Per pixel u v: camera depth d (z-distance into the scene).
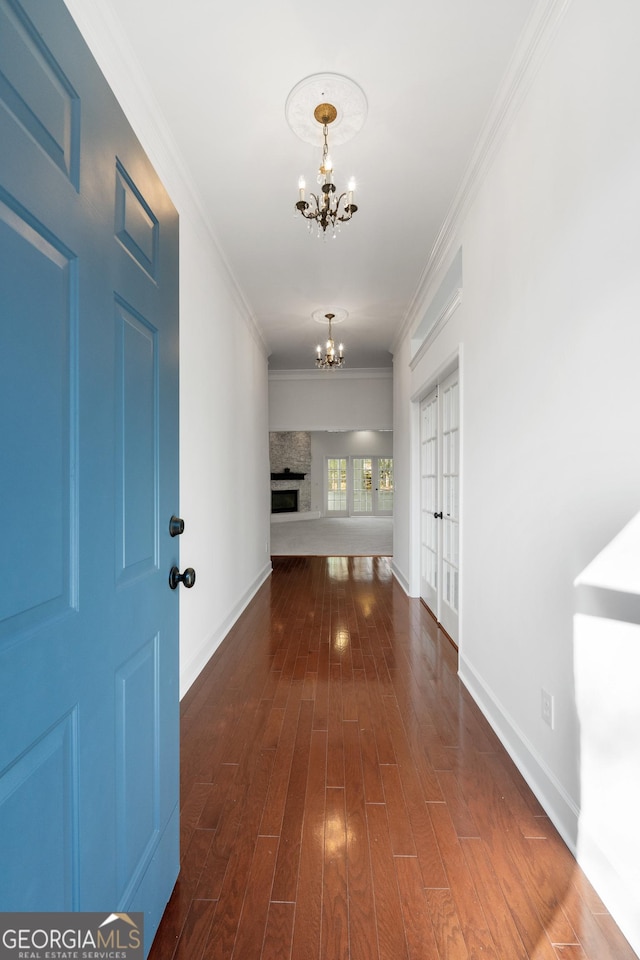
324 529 11.32
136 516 1.14
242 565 4.43
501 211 2.17
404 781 1.85
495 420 2.25
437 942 1.19
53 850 0.79
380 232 3.17
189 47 1.78
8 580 0.68
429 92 1.99
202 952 1.16
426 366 4.14
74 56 0.87
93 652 0.92
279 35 1.74
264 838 1.54
